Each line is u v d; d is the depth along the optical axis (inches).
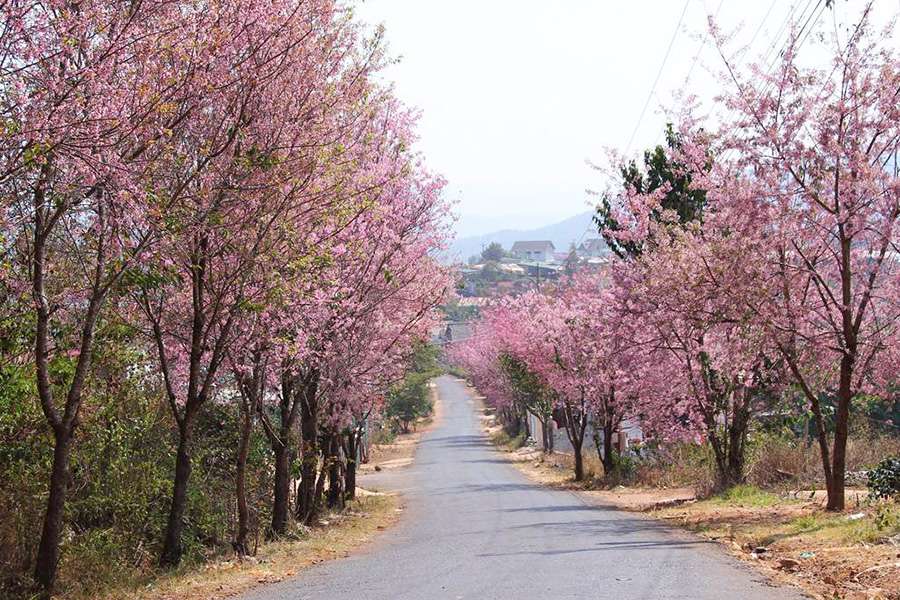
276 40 502.3
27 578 437.7
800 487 901.8
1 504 491.5
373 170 681.6
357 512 1021.8
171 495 639.1
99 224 434.3
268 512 803.4
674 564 462.0
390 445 2967.5
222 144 505.0
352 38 572.1
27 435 523.8
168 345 650.2
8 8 341.4
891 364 681.0
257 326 600.4
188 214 473.4
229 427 774.5
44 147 339.6
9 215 411.2
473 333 3171.8
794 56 631.8
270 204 519.2
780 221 629.0
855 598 346.3
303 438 844.0
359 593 403.9
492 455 2428.6
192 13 449.1
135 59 401.1
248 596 421.7
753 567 446.6
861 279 659.4
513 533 687.7
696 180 734.5
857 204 606.5
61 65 370.3
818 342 645.3
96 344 542.3
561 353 1393.9
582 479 1445.6
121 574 495.5
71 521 557.0
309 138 522.9
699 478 1117.7
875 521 517.0
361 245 705.0
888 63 614.2
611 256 1027.3
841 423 643.5
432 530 766.5
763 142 634.8
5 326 485.1
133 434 630.5
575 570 449.1
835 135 617.3
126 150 423.2
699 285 681.6
